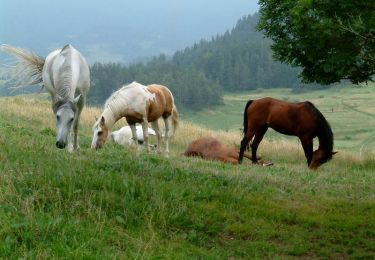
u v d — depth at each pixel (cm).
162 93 1566
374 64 842
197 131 2825
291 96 16025
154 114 1533
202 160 1453
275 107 1617
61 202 707
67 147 1152
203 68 18350
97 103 13462
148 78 14025
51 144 1270
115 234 656
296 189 1099
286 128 1614
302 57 936
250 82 17862
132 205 748
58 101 1038
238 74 17875
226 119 13088
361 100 14250
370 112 12319
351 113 12350
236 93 17462
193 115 13512
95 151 1240
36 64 1193
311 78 956
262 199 945
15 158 899
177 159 1352
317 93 16250
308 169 1567
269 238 776
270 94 16700
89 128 2502
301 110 1598
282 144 2478
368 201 1055
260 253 708
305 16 813
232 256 688
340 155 2238
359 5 794
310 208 938
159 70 15925
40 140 1304
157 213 743
